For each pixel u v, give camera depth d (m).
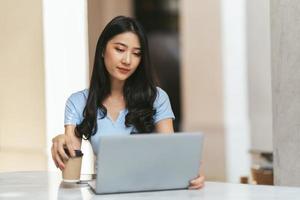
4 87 5.21
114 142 2.04
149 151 2.08
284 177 3.27
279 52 3.27
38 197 2.05
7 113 5.21
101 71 2.61
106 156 2.05
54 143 2.35
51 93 5.03
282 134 3.27
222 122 8.71
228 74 8.68
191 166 2.16
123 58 2.45
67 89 5.11
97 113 2.62
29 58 5.09
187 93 9.30
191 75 9.19
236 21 8.55
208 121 8.92
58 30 5.08
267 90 7.71
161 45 10.43
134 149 2.06
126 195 2.08
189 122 9.19
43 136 4.98
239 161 8.09
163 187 2.16
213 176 7.69
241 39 8.48
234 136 8.41
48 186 2.31
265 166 4.54
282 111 3.27
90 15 8.67
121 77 2.47
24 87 5.11
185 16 9.27
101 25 8.85
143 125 2.61
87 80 5.22
